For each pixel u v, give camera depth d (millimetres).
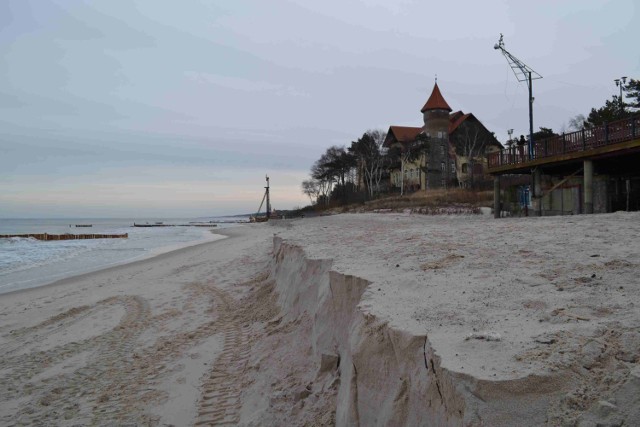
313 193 113875
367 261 7059
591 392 2584
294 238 12914
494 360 2938
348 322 5594
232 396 6008
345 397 4352
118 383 6699
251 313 10008
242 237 37719
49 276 19625
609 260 5613
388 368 3840
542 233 8508
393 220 26109
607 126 14992
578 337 3123
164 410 5742
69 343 8852
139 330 9453
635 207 18469
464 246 7777
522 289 4723
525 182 28734
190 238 46469
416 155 65938
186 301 11961
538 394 2617
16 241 51000
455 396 2773
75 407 5984
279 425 4863
